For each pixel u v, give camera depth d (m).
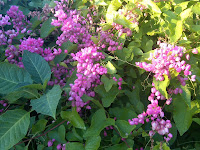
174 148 0.39
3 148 0.29
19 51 0.39
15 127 0.30
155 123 0.29
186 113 0.35
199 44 0.42
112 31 0.45
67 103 0.34
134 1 0.45
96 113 0.34
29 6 0.65
